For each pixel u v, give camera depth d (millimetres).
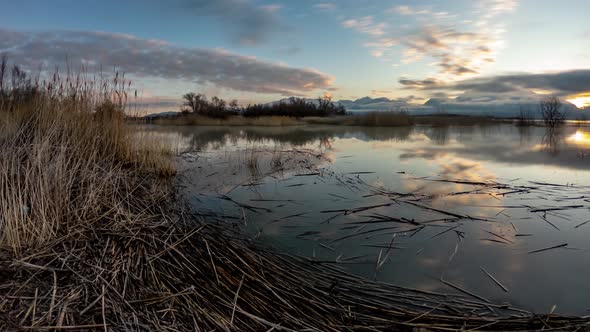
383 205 5930
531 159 10656
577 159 10508
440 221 5188
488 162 10234
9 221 3422
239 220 5230
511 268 3836
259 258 3906
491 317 2963
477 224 5066
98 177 5617
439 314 3018
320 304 3072
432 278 3635
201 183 7543
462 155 11672
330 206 5949
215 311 2830
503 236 4660
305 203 6125
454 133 21688
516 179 7859
